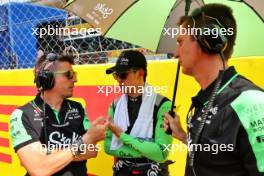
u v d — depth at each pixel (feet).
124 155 7.75
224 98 4.54
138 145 7.43
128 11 7.89
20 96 12.67
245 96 4.39
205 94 4.86
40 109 7.57
